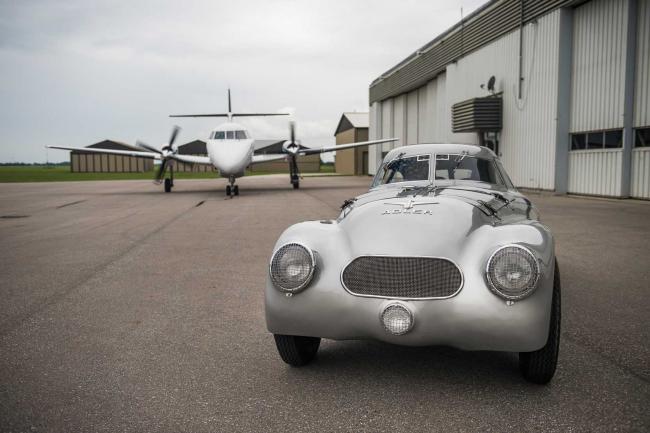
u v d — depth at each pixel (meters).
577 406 2.53
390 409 2.55
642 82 12.91
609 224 9.13
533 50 16.77
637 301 4.38
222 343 3.56
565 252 6.64
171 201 16.62
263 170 75.44
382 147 37.25
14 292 5.02
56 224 10.73
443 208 3.07
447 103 24.14
